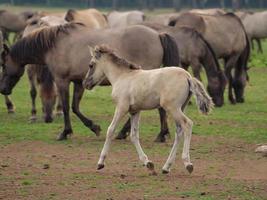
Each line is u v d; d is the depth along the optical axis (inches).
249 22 2554.1
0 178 791.1
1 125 1200.2
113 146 997.2
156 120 1248.2
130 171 824.3
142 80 794.8
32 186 749.9
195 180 768.3
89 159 904.9
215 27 1512.1
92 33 1054.4
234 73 1539.1
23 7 5009.8
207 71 1400.1
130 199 687.1
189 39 1362.0
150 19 2480.3
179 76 778.2
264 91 1681.8
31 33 1079.6
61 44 1054.4
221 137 1077.1
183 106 791.1
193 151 956.0
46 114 1221.7
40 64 1095.0
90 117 1293.1
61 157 919.7
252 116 1309.1
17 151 965.2
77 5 5398.6
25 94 1630.2
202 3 5123.0
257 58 2331.4
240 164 868.0
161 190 721.6
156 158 908.6
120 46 1042.7
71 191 725.3
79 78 1055.6
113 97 812.0
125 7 5388.8
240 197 690.8
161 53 1055.0
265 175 802.2
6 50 1126.4
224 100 1537.9
